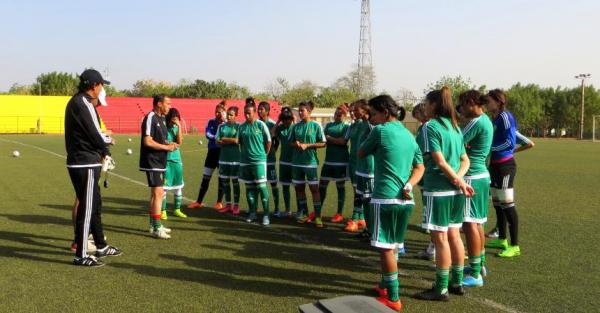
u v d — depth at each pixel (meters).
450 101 4.50
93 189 5.44
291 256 5.88
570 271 5.38
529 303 4.42
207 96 72.44
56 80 72.81
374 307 2.41
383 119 4.39
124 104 49.94
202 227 7.39
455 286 4.64
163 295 4.45
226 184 8.63
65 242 6.30
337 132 7.91
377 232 4.24
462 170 4.49
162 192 6.66
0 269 5.13
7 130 40.66
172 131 7.88
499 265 5.62
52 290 4.53
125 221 7.65
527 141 6.39
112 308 4.11
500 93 6.11
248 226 7.54
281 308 4.20
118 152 21.64
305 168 7.68
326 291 4.69
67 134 5.39
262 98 74.06
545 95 70.00
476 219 4.86
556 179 14.34
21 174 13.23
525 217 8.47
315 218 7.71
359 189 6.81
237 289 4.67
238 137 7.85
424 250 6.38
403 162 4.26
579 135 58.81
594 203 9.99
